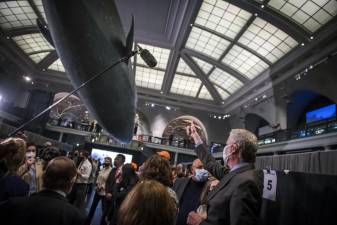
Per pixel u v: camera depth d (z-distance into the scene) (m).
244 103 26.69
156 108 31.64
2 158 1.98
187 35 21.73
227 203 1.66
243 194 1.58
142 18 21.25
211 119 31.69
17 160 2.05
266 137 20.97
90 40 3.59
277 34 17.83
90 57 3.73
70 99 30.95
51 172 1.63
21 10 21.11
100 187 5.82
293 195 2.13
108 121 4.95
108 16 3.82
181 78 28.83
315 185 1.92
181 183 3.34
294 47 17.75
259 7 16.06
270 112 22.47
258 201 1.61
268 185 2.40
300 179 2.08
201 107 31.67
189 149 28.50
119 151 20.58
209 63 24.72
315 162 9.48
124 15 21.16
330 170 8.63
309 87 17.88
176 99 31.44
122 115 5.08
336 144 12.66
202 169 3.18
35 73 28.88
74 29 3.44
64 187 1.66
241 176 1.73
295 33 16.47
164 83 29.66
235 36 20.06
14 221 1.45
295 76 18.77
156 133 30.91
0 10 21.05
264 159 13.39
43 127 21.77
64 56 3.83
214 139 30.95
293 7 15.27
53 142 16.11
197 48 23.50
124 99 4.77
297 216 2.06
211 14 18.92
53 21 3.45
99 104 4.43
